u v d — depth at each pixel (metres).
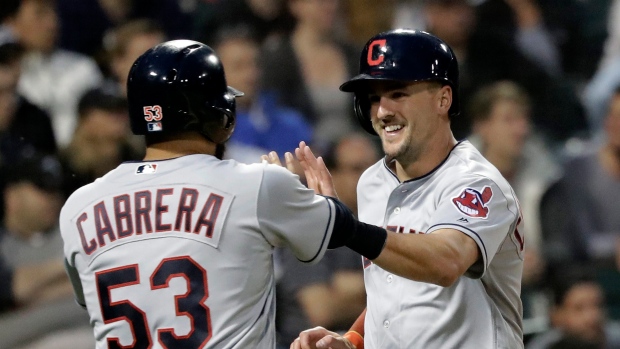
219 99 12.54
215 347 11.88
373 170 14.98
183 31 35.62
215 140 12.73
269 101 30.06
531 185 29.95
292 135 29.97
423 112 13.73
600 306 25.83
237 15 34.22
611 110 29.12
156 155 12.63
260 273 12.27
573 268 27.02
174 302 11.92
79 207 12.56
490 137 29.77
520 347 14.27
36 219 24.52
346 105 32.25
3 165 25.14
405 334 13.74
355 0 34.75
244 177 12.22
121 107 26.75
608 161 29.06
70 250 12.58
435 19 34.19
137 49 30.55
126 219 12.22
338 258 24.48
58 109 30.73
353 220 12.58
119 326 12.11
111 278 12.16
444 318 13.55
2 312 23.66
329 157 26.86
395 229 14.05
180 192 12.18
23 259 24.23
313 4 32.53
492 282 13.79
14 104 28.23
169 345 11.89
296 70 31.88
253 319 12.23
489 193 13.32
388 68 13.53
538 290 28.00
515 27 35.41
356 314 24.42
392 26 35.72
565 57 39.47
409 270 12.49
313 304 23.97
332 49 32.81
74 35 33.41
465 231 12.88
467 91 33.38
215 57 12.71
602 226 28.72
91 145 26.41
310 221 12.35
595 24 40.50
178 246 12.01
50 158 26.91
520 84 34.75
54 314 23.69
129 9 35.12
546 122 35.03
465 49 34.44
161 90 12.32
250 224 12.11
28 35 30.59
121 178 12.50
